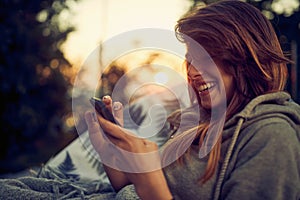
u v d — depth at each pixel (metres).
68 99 5.85
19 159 5.37
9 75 5.46
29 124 5.61
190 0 2.79
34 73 5.64
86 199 1.44
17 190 1.42
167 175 1.22
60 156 1.93
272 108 1.17
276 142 1.12
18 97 5.59
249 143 1.14
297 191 1.11
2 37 5.36
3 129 5.52
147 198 1.19
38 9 5.66
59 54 5.74
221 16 1.21
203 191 1.18
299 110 1.26
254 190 1.10
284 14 3.26
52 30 5.72
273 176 1.10
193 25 1.22
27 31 5.53
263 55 1.21
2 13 5.39
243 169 1.12
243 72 1.21
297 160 1.12
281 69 1.25
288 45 1.48
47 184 1.51
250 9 1.24
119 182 1.44
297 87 2.40
